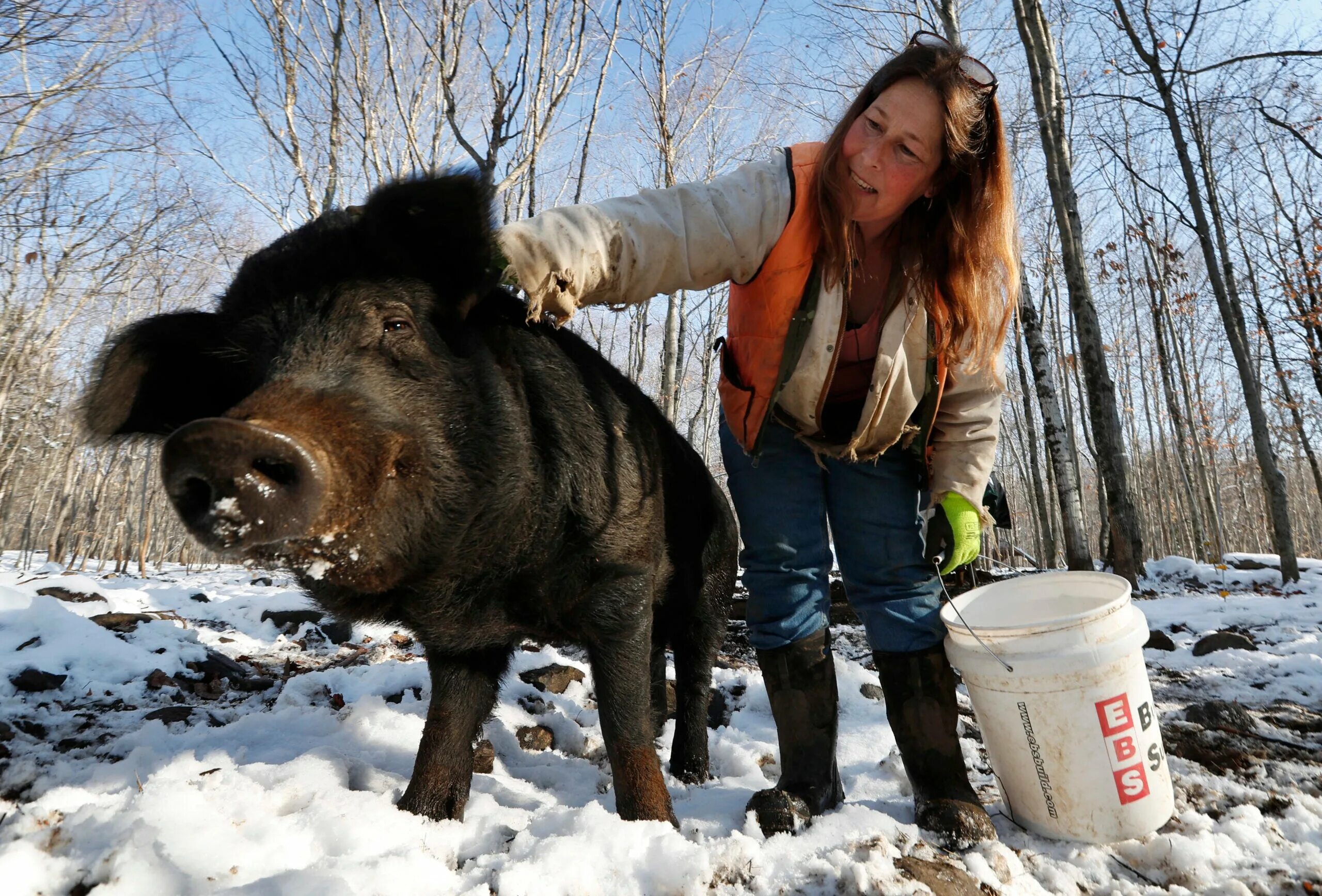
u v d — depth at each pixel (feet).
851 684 12.42
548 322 7.23
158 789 6.03
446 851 6.11
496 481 5.94
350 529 4.96
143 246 58.08
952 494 7.32
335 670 12.60
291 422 4.67
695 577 8.75
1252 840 6.56
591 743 10.09
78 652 12.22
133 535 82.99
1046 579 7.69
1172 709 11.28
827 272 6.78
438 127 28.30
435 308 5.85
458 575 6.09
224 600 20.47
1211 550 50.67
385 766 8.32
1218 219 45.37
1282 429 79.00
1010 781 6.89
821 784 7.09
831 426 7.61
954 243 7.03
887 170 6.56
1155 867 6.28
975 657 6.76
